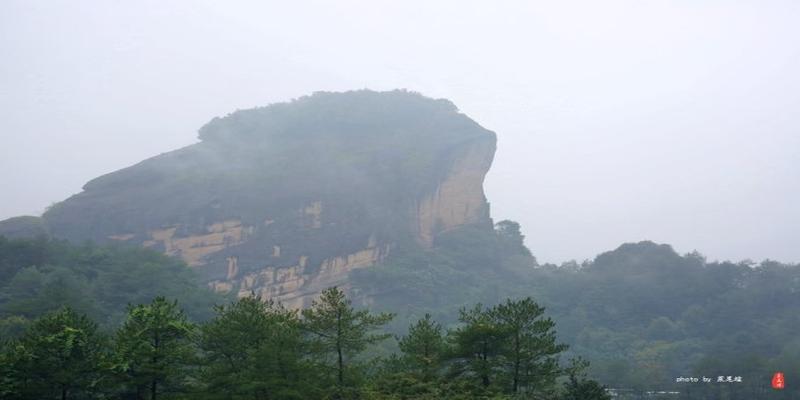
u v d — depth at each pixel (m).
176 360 47.50
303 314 51.06
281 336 47.75
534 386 52.72
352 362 53.50
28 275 120.19
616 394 130.75
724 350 174.25
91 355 45.91
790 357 139.62
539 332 52.22
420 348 54.66
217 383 46.25
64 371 44.00
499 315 53.06
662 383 138.62
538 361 55.38
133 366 45.56
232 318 49.50
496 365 51.28
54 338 44.31
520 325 52.56
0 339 57.84
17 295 116.19
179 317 50.00
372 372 58.94
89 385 44.69
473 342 51.41
